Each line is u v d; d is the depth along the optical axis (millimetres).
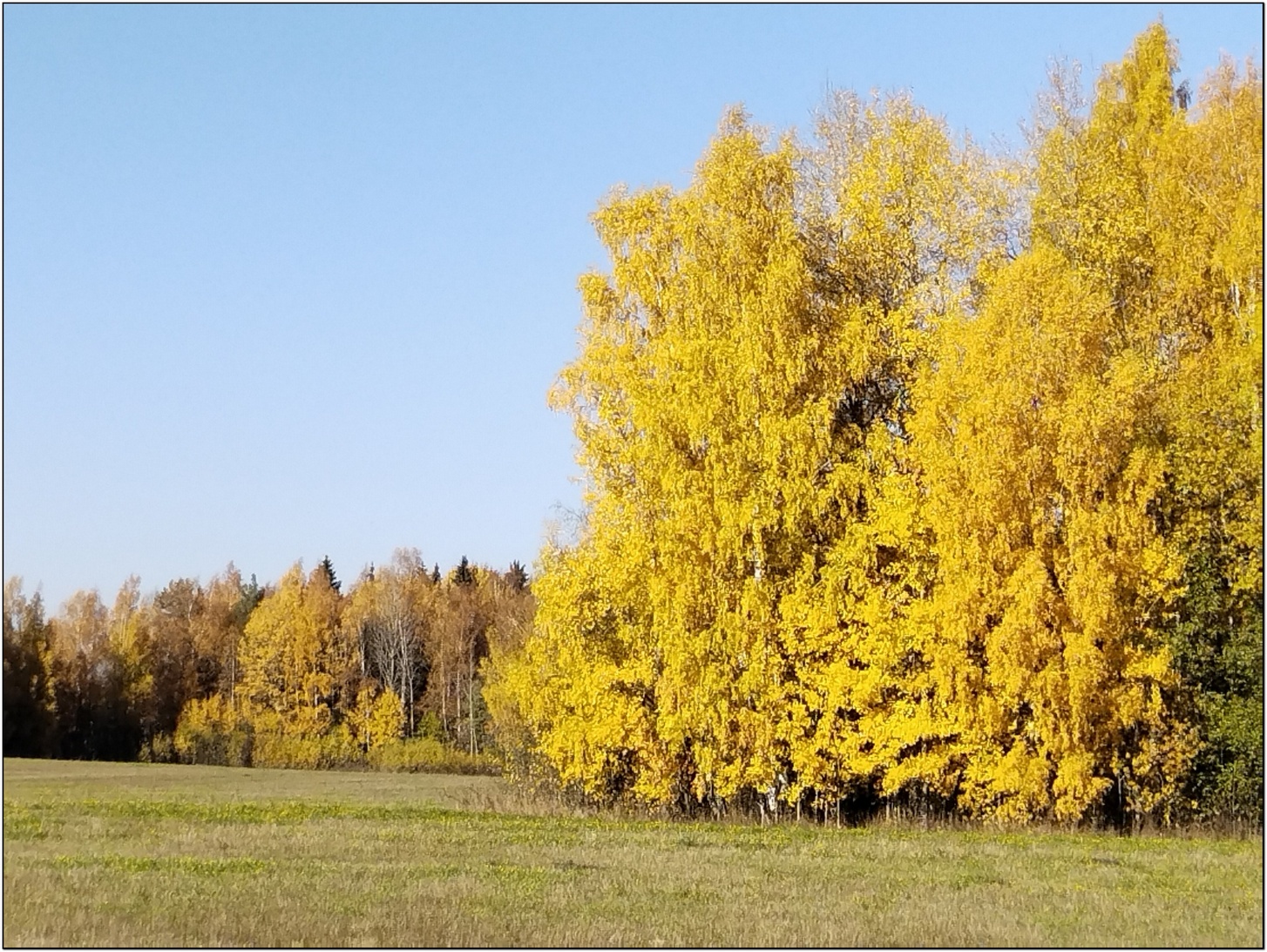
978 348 26188
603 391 29562
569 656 29391
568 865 19688
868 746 27625
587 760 29328
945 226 30000
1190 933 14984
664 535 27750
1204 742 25875
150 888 16031
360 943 13117
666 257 29938
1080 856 21422
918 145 30578
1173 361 29547
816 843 23062
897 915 15711
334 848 20969
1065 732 25125
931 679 26438
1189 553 26156
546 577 29719
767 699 27219
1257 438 26141
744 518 27250
